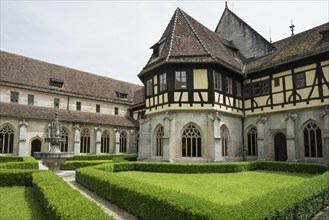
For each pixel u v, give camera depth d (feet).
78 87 102.58
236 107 69.62
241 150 71.10
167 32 74.23
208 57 60.95
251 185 36.60
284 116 63.93
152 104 67.05
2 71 82.84
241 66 74.84
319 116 57.16
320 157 56.85
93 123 95.81
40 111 85.71
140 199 22.53
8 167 46.50
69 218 15.57
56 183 27.89
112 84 119.85
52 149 52.60
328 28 62.08
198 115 61.05
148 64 71.67
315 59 58.29
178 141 60.49
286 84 63.52
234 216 14.83
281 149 67.87
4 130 76.13
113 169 52.08
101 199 29.89
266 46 78.43
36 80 90.12
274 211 16.53
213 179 42.60
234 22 89.35
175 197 19.80
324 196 25.21
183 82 61.62
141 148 68.80
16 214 22.98
